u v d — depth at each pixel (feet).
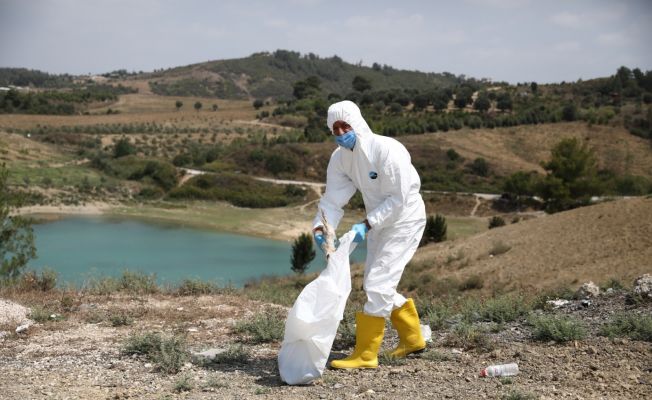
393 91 557.33
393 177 22.15
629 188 282.15
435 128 396.98
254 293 44.88
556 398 17.98
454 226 230.89
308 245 128.16
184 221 227.20
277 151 332.39
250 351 26.35
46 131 414.21
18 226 58.29
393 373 21.86
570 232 111.14
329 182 23.88
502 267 103.09
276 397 19.34
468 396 18.48
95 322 32.12
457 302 46.29
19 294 38.86
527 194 263.70
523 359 22.45
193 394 19.77
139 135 424.46
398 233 22.59
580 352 22.91
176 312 34.81
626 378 19.70
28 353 25.64
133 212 238.48
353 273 105.91
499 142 378.32
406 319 23.93
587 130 390.83
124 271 45.03
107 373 22.54
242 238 200.75
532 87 568.82
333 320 21.06
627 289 34.06
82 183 272.31
